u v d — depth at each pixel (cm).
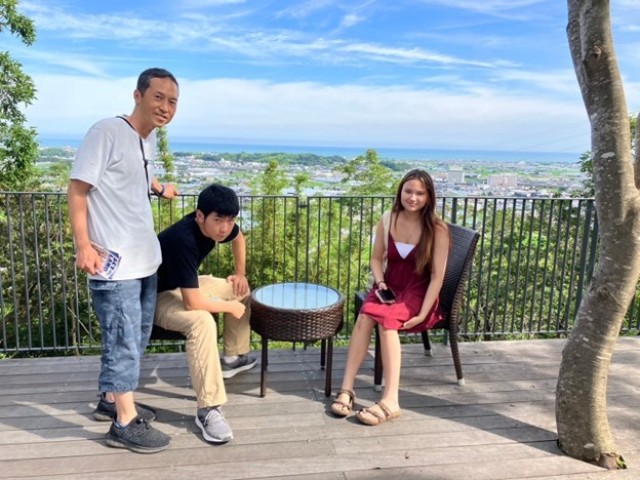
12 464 195
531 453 211
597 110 185
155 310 234
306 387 271
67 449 206
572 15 196
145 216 205
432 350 329
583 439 204
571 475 196
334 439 219
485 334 378
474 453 210
